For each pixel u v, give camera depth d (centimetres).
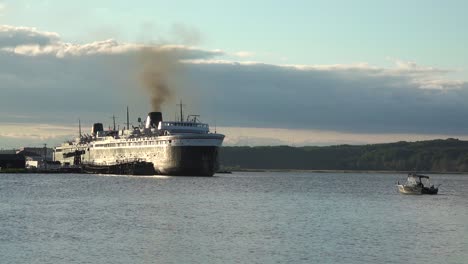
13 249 8450
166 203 15212
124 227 10619
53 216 12231
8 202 15512
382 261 7894
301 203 16012
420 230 10638
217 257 8056
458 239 9619
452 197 19262
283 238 9538
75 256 8019
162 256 8088
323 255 8225
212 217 12194
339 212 13588
